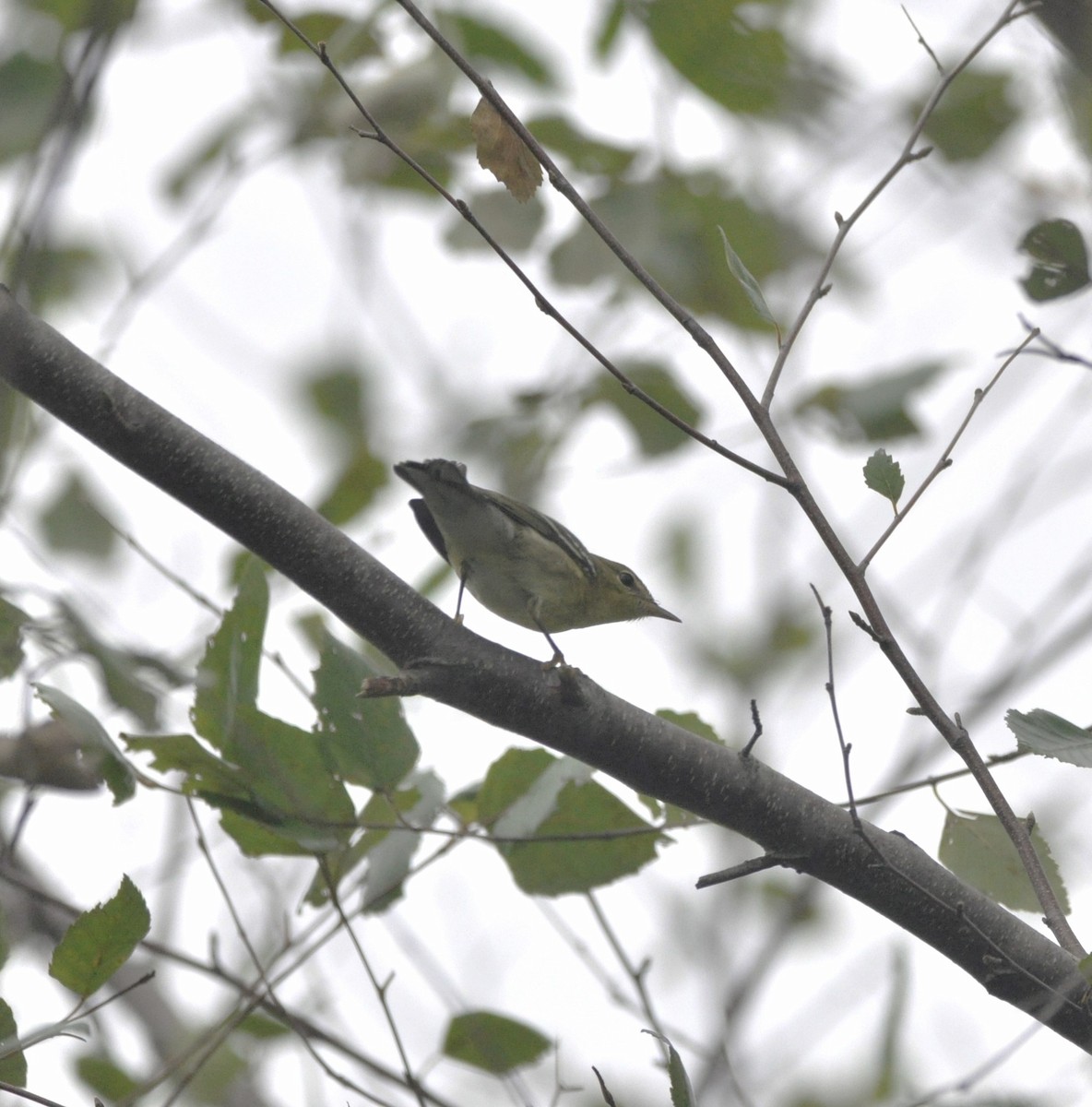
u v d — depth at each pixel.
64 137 8.73
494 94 7.57
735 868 8.02
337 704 8.39
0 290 7.98
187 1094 10.62
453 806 9.85
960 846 8.76
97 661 8.60
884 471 7.57
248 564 8.47
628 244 12.27
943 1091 7.69
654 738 8.59
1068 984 7.80
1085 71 8.09
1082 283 8.41
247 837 8.70
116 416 8.02
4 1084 6.53
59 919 11.85
